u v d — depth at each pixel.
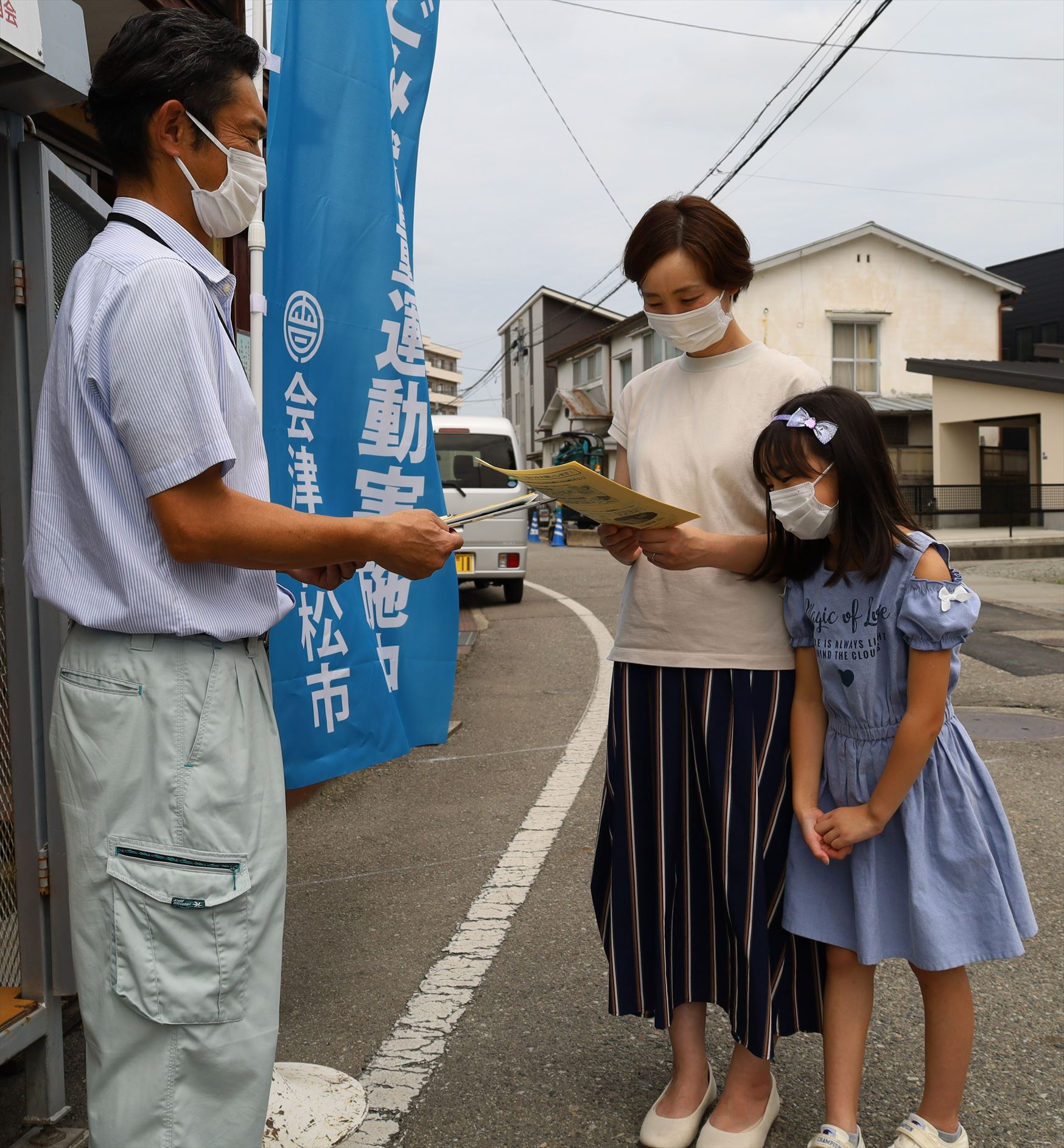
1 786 1.99
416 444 3.55
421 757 5.09
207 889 1.46
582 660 7.71
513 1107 2.16
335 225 3.32
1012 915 1.84
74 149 4.30
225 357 1.52
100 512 1.44
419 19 3.70
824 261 24.72
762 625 2.01
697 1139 2.03
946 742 1.86
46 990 1.95
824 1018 1.97
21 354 1.94
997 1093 2.17
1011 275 33.91
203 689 1.47
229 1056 1.50
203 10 4.45
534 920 3.12
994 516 21.98
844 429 1.81
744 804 1.98
